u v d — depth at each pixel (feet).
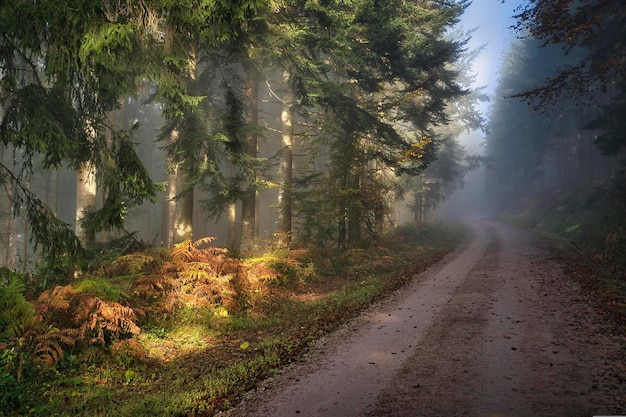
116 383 20.53
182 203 46.09
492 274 46.75
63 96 30.01
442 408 15.92
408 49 68.95
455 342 23.98
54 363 20.12
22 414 16.60
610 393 16.30
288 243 58.29
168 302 29.55
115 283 28.96
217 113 45.98
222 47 46.80
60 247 28.48
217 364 23.12
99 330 22.84
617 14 49.85
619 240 50.55
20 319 21.27
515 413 15.19
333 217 56.70
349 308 34.78
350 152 56.85
